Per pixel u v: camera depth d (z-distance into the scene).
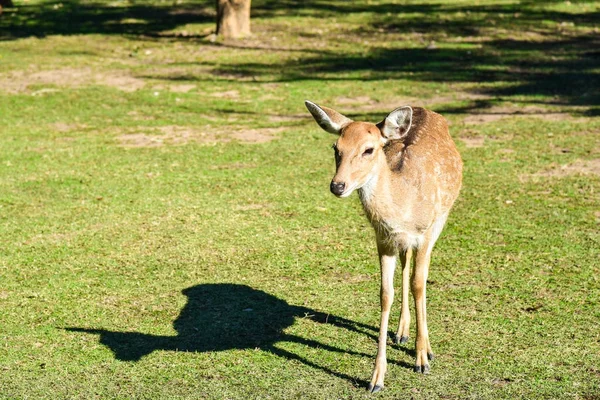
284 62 20.16
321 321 7.52
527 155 12.45
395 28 23.95
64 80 18.64
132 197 11.10
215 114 15.83
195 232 9.77
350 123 6.22
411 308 7.70
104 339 7.25
